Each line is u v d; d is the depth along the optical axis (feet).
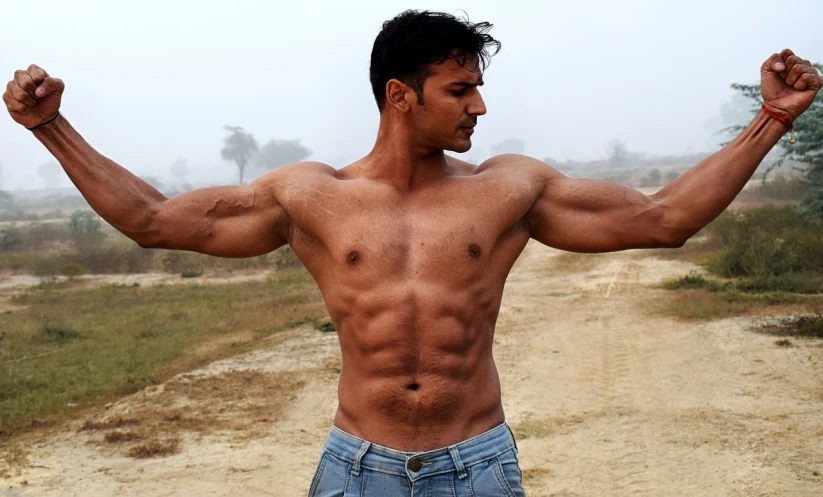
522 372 32.24
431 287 9.21
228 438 25.36
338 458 9.48
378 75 9.59
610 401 27.73
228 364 35.12
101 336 43.45
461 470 9.20
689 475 20.90
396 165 9.64
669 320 40.11
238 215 9.77
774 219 67.36
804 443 22.41
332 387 30.81
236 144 406.41
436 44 9.07
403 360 9.19
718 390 28.02
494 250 9.59
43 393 31.40
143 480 21.99
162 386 31.58
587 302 47.50
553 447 23.44
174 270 80.07
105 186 9.20
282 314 47.75
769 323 37.11
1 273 85.35
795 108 9.04
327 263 9.68
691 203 9.38
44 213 252.21
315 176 9.77
